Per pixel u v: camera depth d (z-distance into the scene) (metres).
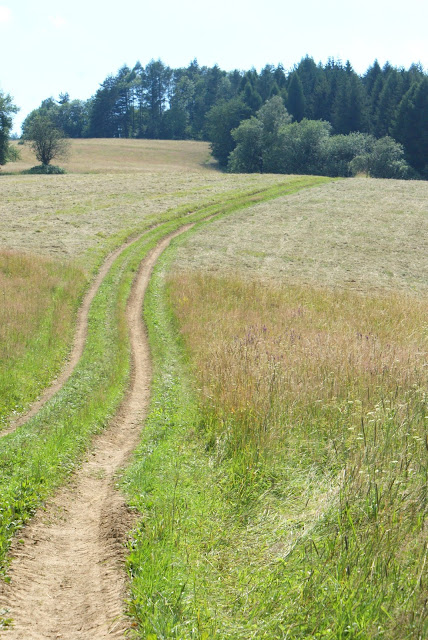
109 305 26.02
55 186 61.75
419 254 40.44
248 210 52.19
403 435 7.94
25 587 5.80
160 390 15.28
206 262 35.81
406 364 11.09
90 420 12.35
